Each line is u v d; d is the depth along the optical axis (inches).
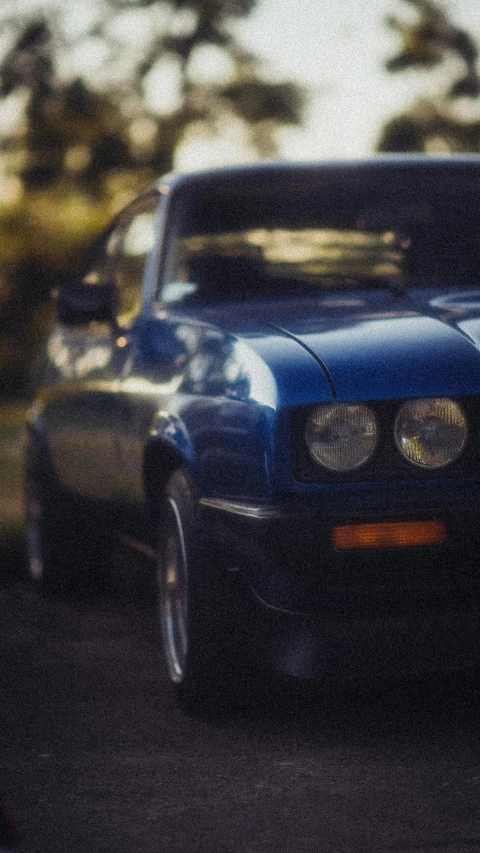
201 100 1576.0
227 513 159.6
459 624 153.5
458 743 155.9
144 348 198.8
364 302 185.2
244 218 207.3
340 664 153.5
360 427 153.1
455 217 206.4
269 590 154.2
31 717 174.2
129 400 198.8
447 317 168.1
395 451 153.6
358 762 149.8
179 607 178.5
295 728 164.6
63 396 243.9
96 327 233.1
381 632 153.3
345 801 136.6
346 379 154.4
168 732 164.9
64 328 260.2
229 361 166.9
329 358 157.4
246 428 157.6
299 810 134.4
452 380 154.4
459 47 1563.7
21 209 1622.8
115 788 143.5
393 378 154.4
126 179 1596.9
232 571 159.0
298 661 154.2
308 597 152.3
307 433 153.3
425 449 153.5
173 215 211.5
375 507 151.2
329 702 175.3
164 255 208.1
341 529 151.2
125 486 206.5
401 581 152.4
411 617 152.9
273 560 153.2
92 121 1549.0
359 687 181.9
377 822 130.0
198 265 202.5
